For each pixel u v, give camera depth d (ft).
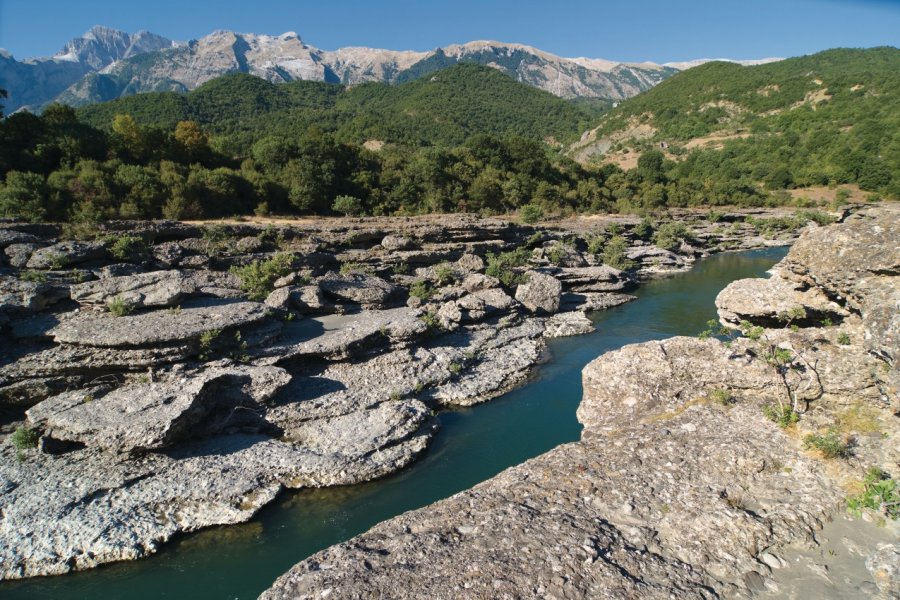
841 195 371.97
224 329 94.38
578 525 44.68
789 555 41.50
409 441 83.92
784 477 49.85
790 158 447.42
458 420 94.84
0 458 71.97
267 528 64.49
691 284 212.84
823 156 427.74
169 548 61.00
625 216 324.80
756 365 65.26
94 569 57.77
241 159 269.85
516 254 187.21
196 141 240.73
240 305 106.01
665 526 44.52
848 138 425.69
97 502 65.00
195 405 76.13
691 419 61.62
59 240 123.13
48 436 71.92
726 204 394.52
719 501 46.78
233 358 94.84
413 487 73.41
